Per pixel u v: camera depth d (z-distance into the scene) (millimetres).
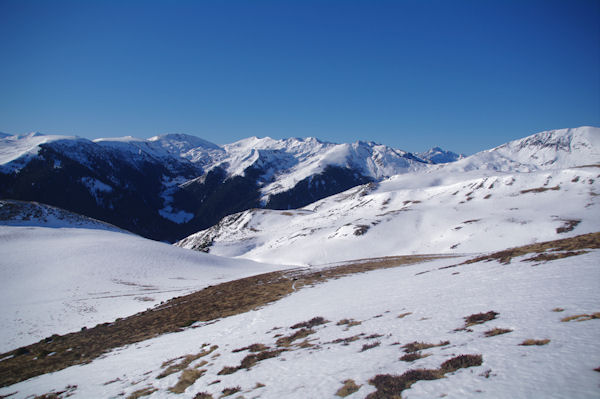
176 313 38281
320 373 12789
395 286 30953
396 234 117375
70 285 60750
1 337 37281
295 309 28859
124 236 102875
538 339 11547
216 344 22016
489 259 34219
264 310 31328
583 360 9406
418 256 71688
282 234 188000
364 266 58719
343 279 44188
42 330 39281
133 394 15344
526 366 9742
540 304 15844
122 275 68062
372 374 11523
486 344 12117
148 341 28078
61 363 25969
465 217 115562
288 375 13359
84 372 21844
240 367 15977
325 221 176750
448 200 150875
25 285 60156
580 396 7688
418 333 15438
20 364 27453
